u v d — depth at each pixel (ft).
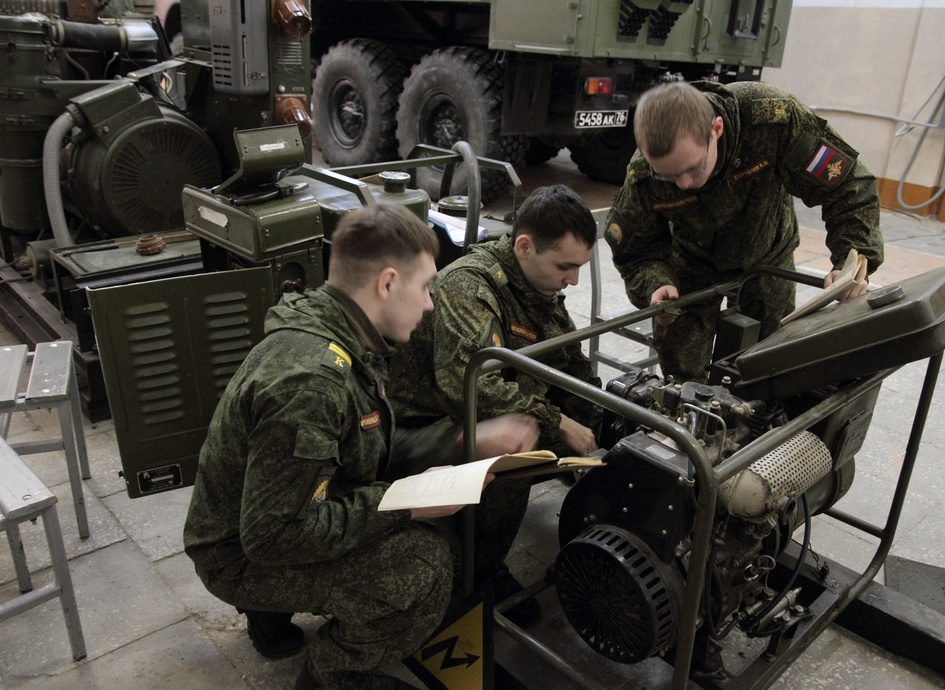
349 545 4.78
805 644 5.89
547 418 5.79
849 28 22.90
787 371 5.21
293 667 6.22
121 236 11.87
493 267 6.11
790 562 6.73
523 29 16.01
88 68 13.64
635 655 5.01
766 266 7.25
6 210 12.39
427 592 5.12
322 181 8.88
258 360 4.62
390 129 20.18
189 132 11.64
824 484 6.42
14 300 12.51
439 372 5.90
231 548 5.13
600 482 5.20
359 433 4.88
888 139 22.72
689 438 4.07
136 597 6.93
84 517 7.59
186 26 12.45
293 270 8.02
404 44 21.21
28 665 6.15
